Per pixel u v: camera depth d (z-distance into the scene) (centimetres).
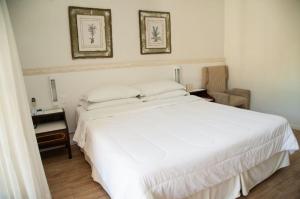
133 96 324
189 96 352
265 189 212
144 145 183
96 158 212
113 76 353
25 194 176
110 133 215
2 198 169
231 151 179
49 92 312
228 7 440
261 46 393
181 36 405
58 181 241
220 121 236
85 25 320
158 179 144
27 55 293
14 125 164
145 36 368
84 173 257
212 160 168
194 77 434
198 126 223
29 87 300
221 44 457
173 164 152
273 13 366
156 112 283
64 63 316
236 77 448
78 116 301
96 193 218
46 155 307
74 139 280
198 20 419
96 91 307
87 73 332
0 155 164
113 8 337
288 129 228
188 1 402
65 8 306
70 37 314
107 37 338
